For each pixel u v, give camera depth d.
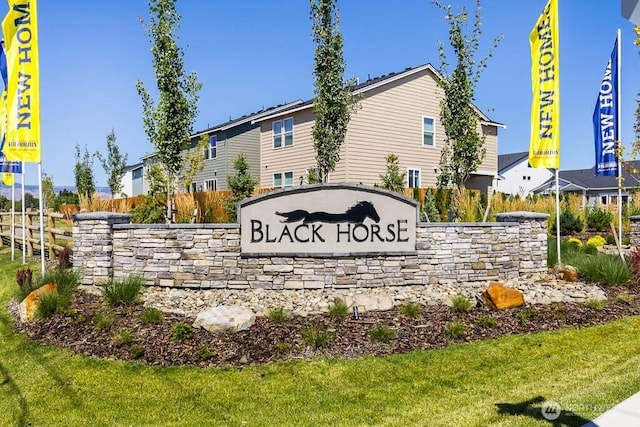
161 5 12.77
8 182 15.19
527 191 46.75
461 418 4.43
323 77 15.16
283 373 5.53
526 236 10.31
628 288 9.12
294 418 4.60
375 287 9.20
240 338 6.38
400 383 5.30
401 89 22.80
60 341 6.56
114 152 35.81
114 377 5.52
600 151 11.58
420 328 6.84
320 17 14.84
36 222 16.02
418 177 23.59
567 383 5.14
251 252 8.95
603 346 6.27
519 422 4.23
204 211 15.65
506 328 6.92
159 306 7.69
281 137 24.80
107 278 9.12
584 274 9.70
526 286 9.13
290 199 9.00
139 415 4.74
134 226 9.16
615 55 11.18
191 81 13.42
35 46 8.78
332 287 9.02
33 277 9.59
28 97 8.84
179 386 5.28
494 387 5.14
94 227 9.18
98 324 6.79
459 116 14.12
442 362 5.80
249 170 28.30
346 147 20.89
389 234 9.30
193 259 9.00
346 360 5.84
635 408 4.21
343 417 4.60
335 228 9.07
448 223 9.61
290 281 8.98
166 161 13.54
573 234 19.11
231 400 4.98
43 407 4.96
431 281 9.51
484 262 9.85
